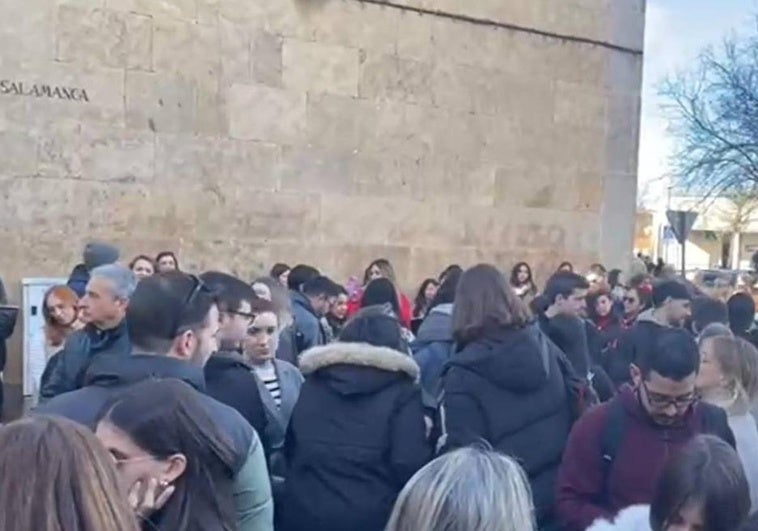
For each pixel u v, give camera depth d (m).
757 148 23.27
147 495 2.46
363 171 11.90
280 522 3.90
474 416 3.88
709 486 2.36
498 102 13.05
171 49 10.43
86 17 9.86
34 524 1.54
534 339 4.00
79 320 5.57
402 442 3.79
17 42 9.48
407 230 12.27
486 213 12.98
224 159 10.82
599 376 6.05
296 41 11.33
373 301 7.13
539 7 13.39
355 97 11.80
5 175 9.45
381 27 11.98
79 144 9.86
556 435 3.94
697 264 52.38
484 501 2.04
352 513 3.73
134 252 10.21
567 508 3.57
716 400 3.86
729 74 23.66
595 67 14.09
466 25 12.70
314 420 3.85
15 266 9.50
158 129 10.36
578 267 13.98
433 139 12.47
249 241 11.02
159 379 2.75
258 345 4.58
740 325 7.59
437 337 5.30
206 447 2.53
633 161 14.66
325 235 11.61
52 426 1.66
